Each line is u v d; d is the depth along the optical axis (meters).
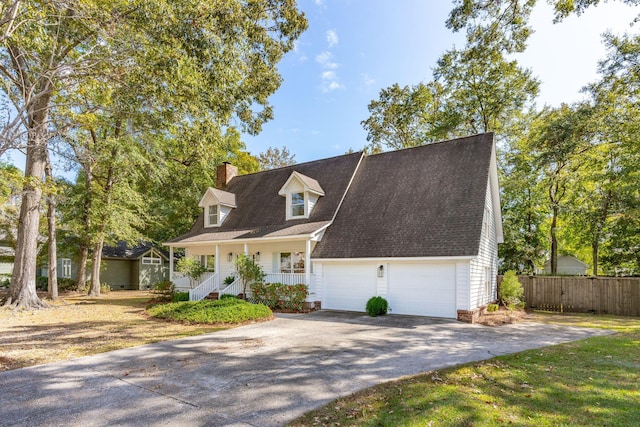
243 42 12.86
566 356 7.32
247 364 6.92
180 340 9.20
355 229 15.66
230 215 21.27
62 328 10.99
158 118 12.35
